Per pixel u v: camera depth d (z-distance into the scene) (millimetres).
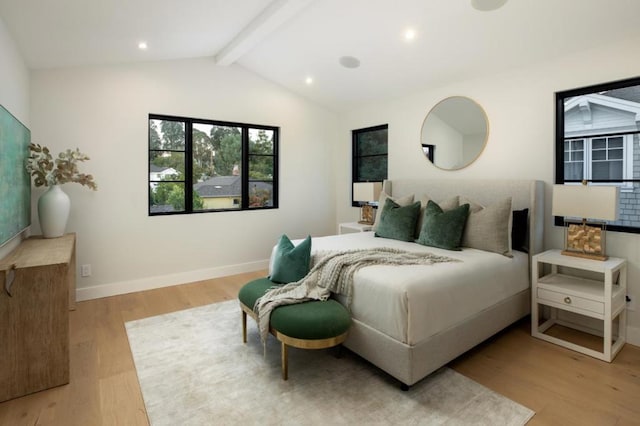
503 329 2990
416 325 2057
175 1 2670
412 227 3543
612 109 2910
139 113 3918
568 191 2725
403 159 4535
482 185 3502
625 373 2309
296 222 5273
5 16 2322
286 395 2070
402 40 3348
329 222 5629
